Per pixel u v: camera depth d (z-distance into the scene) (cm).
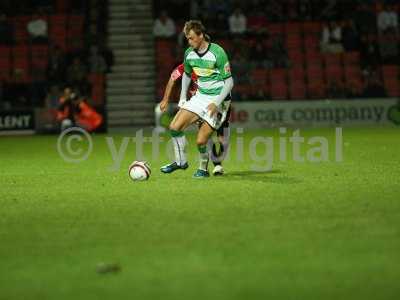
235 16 7319
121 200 2656
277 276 1659
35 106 6819
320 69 7319
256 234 2053
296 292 1550
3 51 7244
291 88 7144
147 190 2864
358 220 2220
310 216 2292
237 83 7000
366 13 7525
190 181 3078
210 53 2998
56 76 6794
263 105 6631
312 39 7512
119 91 7112
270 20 7569
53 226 2236
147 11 7575
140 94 7131
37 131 6412
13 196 2827
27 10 7594
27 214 2439
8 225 2264
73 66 6781
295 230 2097
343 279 1628
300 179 3109
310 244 1927
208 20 7400
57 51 6844
